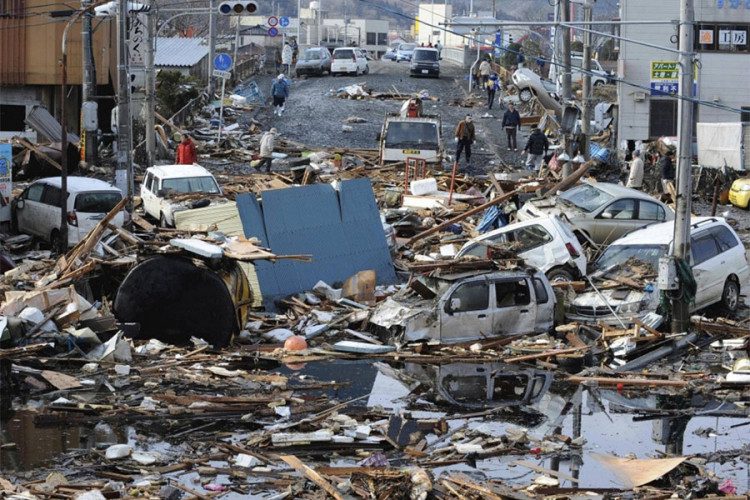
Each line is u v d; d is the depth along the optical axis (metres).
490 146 60.38
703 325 27.34
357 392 21.98
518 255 30.78
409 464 17.80
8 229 38.16
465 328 25.72
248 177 48.53
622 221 36.28
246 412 20.36
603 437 19.45
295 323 28.08
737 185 47.72
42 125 53.41
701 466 17.80
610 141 65.19
